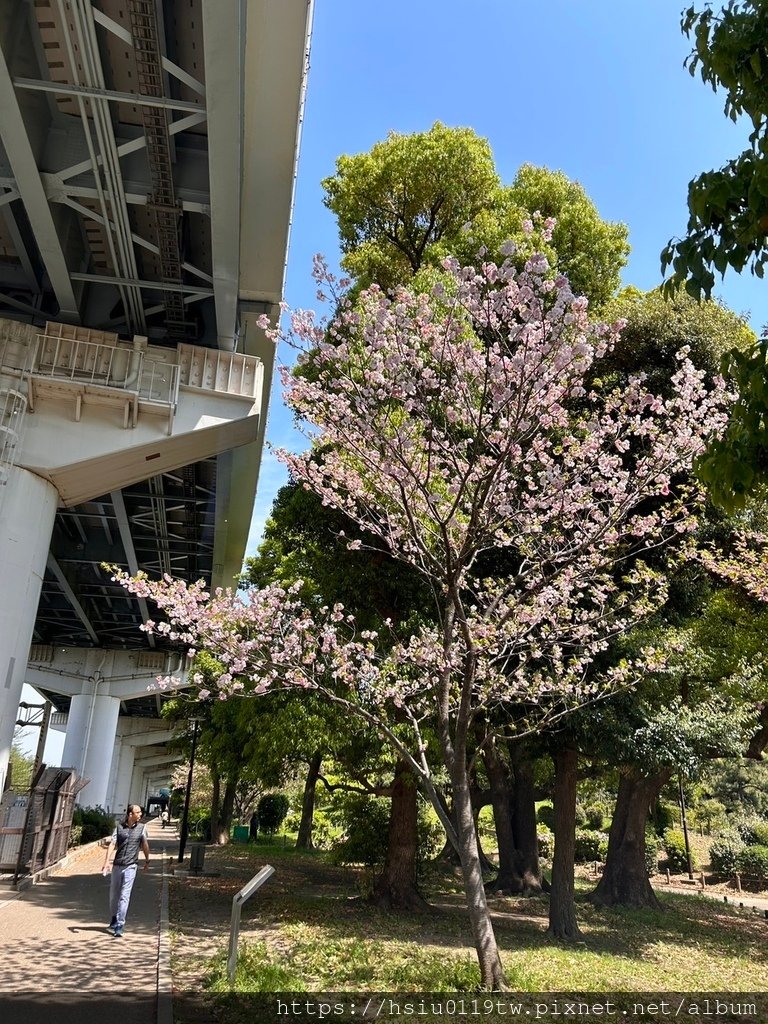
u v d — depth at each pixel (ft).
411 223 58.39
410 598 40.47
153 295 60.39
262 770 52.34
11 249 58.95
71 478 58.03
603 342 25.55
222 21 34.78
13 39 38.29
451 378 26.89
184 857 77.82
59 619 129.29
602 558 30.01
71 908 37.14
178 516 94.48
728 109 13.66
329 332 27.27
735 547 39.37
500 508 27.22
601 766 58.80
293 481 45.37
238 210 46.44
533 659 32.42
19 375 55.57
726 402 28.86
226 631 29.04
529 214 50.08
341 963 27.50
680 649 36.01
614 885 56.34
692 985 28.91
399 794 45.78
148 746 234.79
